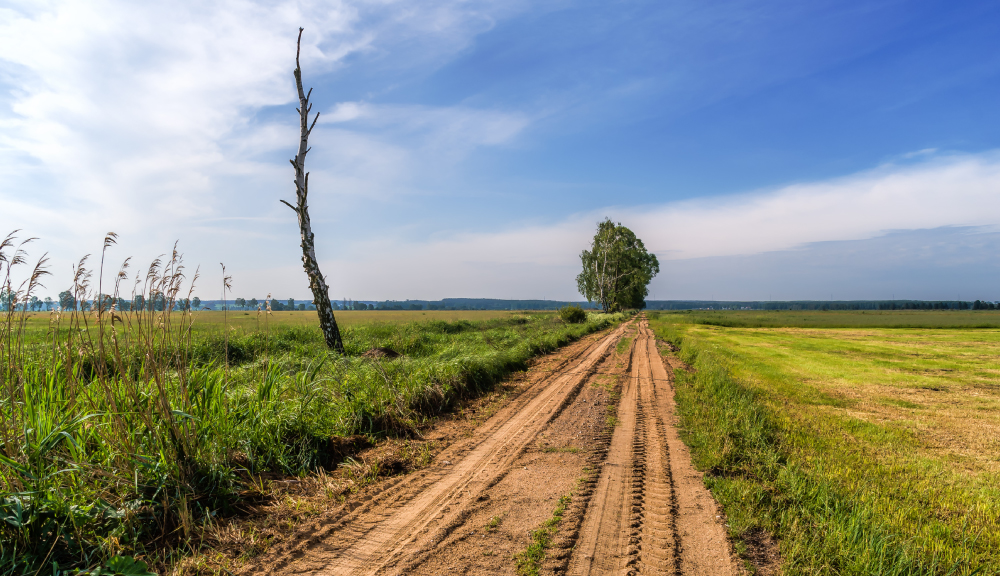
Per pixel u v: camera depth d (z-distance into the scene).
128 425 3.98
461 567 3.30
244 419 5.23
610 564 3.41
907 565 3.34
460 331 26.05
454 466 5.58
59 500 3.15
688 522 4.15
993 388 12.36
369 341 15.47
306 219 12.49
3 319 3.70
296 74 12.15
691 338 23.98
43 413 3.75
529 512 4.30
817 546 3.61
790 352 21.36
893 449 6.89
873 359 18.91
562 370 13.67
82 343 4.16
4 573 2.70
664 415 8.42
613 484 5.05
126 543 3.25
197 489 3.94
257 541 3.56
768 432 7.10
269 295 6.00
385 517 4.12
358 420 6.44
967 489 5.36
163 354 4.36
